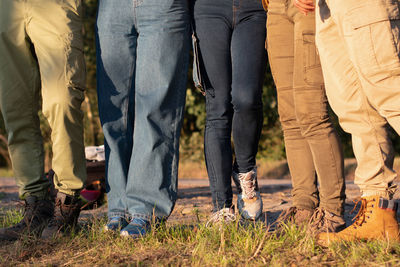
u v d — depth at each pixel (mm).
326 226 2566
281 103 2869
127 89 3033
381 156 2375
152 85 2846
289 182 7316
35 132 3100
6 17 2891
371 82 2264
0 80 2949
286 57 2797
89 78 14594
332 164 2617
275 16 2779
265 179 8773
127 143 3055
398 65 2209
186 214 4008
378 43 2213
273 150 13211
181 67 2906
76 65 2826
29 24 2852
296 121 2852
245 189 3064
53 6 2826
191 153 13156
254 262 2238
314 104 2609
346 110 2441
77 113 2852
